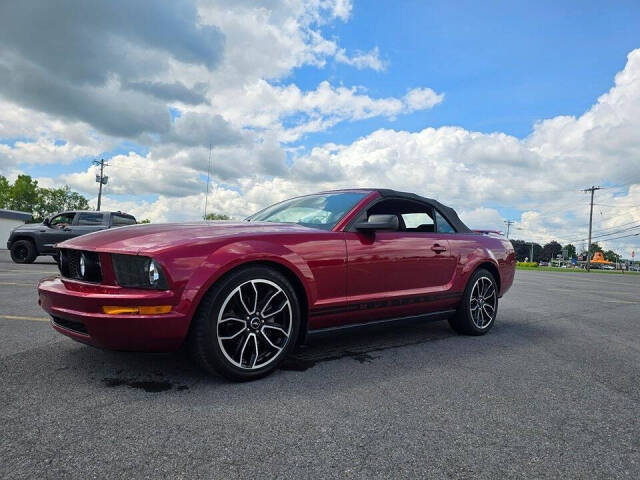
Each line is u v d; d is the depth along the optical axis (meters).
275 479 1.54
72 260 2.70
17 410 2.06
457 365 3.13
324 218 3.40
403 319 3.63
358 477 1.57
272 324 2.71
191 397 2.30
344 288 3.11
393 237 3.51
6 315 4.41
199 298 2.40
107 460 1.63
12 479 1.47
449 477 1.60
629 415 2.29
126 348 2.38
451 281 4.00
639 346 4.06
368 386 2.59
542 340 4.18
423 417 2.15
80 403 2.17
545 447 1.88
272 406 2.22
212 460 1.66
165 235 2.60
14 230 12.69
